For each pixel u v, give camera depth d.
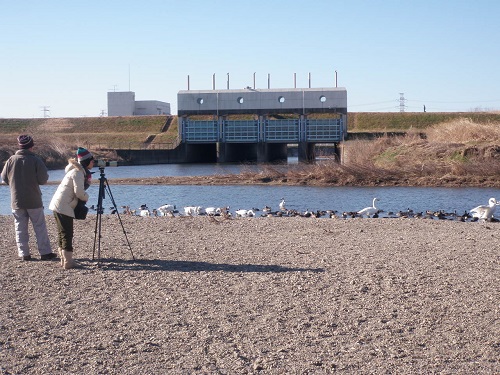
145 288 9.43
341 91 79.19
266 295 8.97
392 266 11.02
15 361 6.37
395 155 45.72
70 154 70.69
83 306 8.44
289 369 6.20
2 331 7.33
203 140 82.12
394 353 6.63
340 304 8.49
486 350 6.71
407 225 17.88
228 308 8.30
